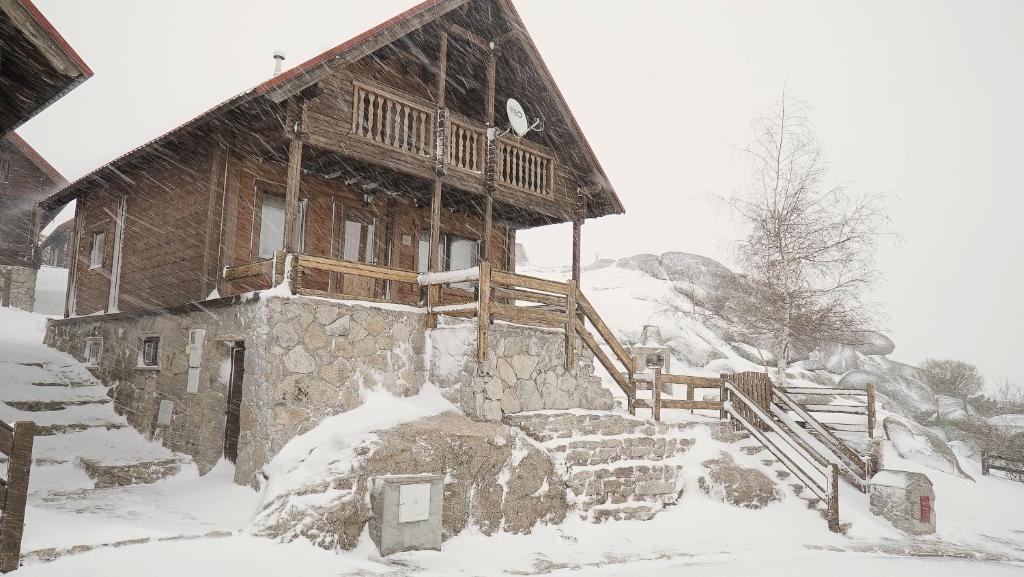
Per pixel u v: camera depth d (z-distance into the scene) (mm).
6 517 5043
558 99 12734
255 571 5715
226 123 9688
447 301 13734
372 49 9625
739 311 17141
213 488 7906
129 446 9867
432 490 7211
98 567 5266
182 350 9859
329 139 9391
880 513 10312
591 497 8875
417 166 10672
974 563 8391
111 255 13102
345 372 8594
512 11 11719
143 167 12156
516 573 6707
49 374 12062
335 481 6969
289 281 8195
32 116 7473
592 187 13992
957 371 29766
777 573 7246
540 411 9609
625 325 25516
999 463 18641
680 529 9047
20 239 21219
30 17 5961
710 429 11180
